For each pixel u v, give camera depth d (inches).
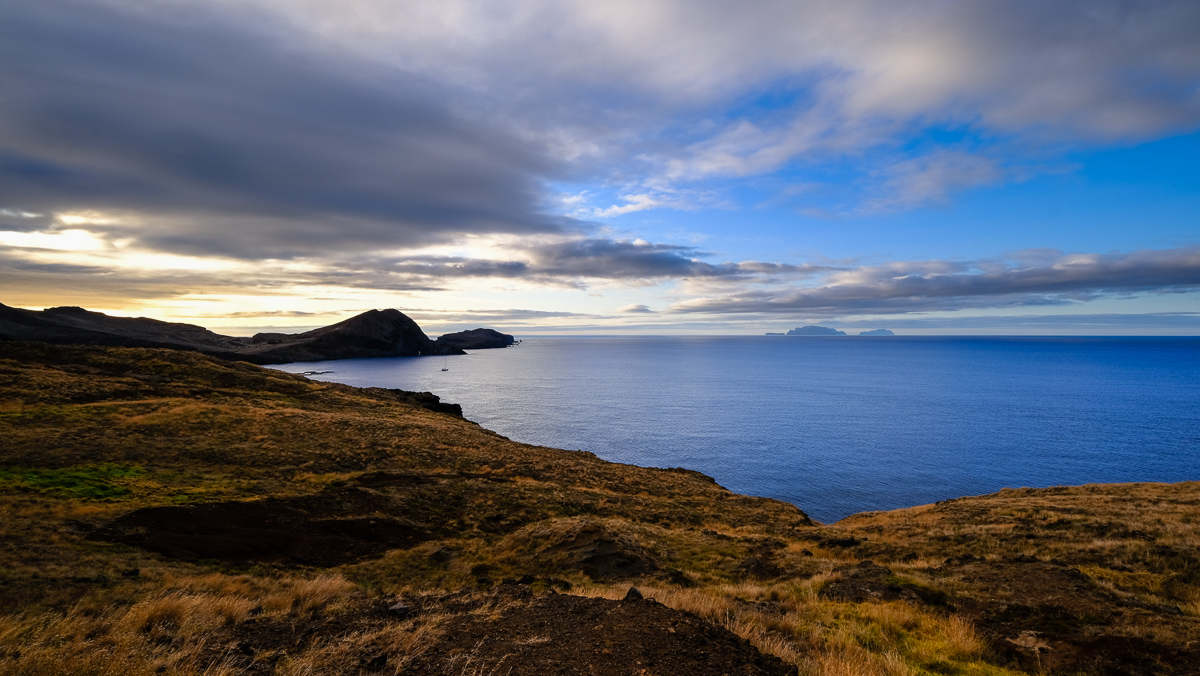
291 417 1927.9
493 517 1169.4
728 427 5088.6
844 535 1106.1
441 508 1190.3
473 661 273.7
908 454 3988.7
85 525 781.3
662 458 3892.7
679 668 268.1
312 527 958.4
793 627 412.8
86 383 2064.5
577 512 1274.6
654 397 7352.4
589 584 700.0
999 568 630.5
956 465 3663.9
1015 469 3540.8
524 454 1964.8
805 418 5610.2
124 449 1331.2
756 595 588.7
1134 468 3511.3
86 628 350.6
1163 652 355.9
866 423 5319.9
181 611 394.9
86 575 557.3
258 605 452.4
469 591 463.5
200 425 1665.8
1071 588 522.9
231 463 1362.0
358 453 1601.9
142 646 307.0
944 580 598.9
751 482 3304.6
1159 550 724.7
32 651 275.4
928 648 388.5
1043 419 5472.4
